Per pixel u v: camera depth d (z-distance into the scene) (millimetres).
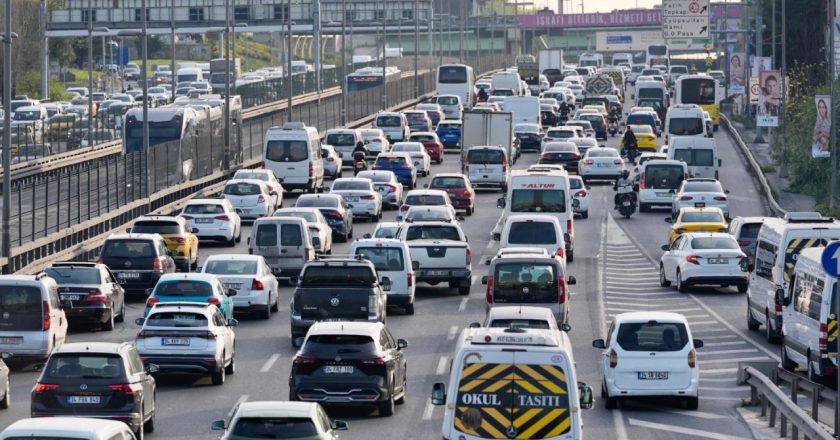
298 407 38281
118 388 47344
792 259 67375
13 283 64188
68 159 159000
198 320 59844
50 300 64875
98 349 48062
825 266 41969
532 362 36594
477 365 36656
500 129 160750
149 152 127062
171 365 59000
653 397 56250
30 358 64625
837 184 137125
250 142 168625
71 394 47219
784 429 49312
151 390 50438
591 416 53938
